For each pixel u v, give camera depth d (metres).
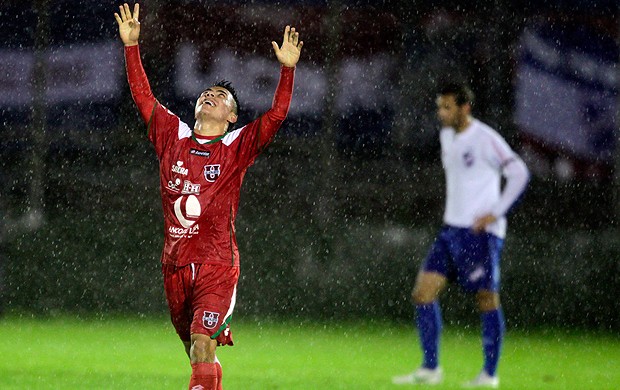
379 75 53.34
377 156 52.88
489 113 51.97
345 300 47.53
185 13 52.72
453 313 46.81
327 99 53.22
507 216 49.94
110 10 53.53
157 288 47.69
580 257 48.75
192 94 52.69
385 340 38.78
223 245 19.33
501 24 52.06
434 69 53.03
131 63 20.25
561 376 30.12
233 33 52.75
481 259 27.09
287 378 28.11
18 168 51.75
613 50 50.97
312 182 52.34
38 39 53.28
